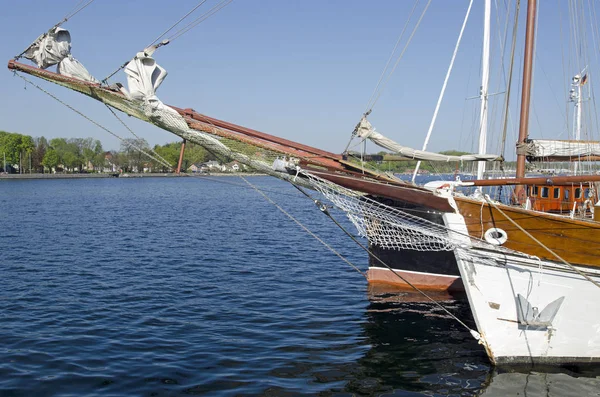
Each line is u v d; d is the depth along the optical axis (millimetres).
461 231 11555
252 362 11922
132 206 62594
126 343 12992
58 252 26875
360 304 16953
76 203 66625
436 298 17688
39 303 16609
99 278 20531
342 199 11852
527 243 11258
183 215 50719
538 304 11398
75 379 10844
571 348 11578
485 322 11633
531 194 17312
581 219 11648
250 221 44812
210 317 15352
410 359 12234
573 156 14906
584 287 11242
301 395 10336
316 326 14648
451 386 10773
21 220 43844
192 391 10406
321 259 25484
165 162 11727
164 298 17422
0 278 20328
